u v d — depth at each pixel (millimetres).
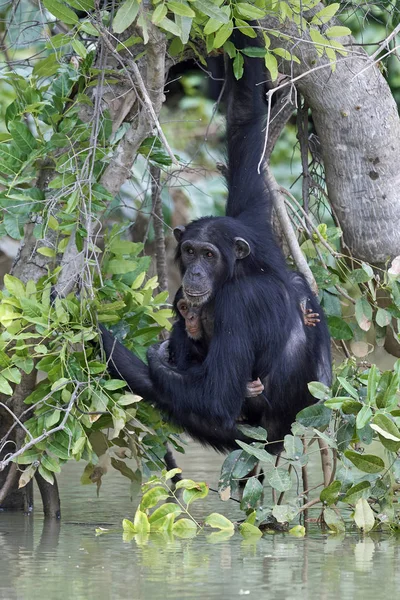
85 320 11828
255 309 12617
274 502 13000
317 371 13211
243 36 12914
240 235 12750
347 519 13070
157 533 11664
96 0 12000
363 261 14914
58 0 11562
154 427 13047
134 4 10039
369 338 15547
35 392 11609
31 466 11562
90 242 11180
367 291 13938
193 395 12203
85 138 12258
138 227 22062
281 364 12797
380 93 14508
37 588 8281
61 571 9086
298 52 13961
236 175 13984
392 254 14680
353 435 11867
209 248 12516
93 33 11227
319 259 14422
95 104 11820
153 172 15672
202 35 12070
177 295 13477
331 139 14602
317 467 17938
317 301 13531
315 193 16984
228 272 12594
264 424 13328
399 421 11586
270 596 7965
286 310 12773
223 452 13133
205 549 10406
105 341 12203
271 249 13180
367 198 14594
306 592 8141
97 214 12922
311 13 13836
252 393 12438
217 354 12336
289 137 28984
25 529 11969
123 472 12797
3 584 8453
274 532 11852
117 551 10234
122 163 12289
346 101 14281
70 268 11805
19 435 12961
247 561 9625
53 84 12594
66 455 11430
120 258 12188
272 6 12148
